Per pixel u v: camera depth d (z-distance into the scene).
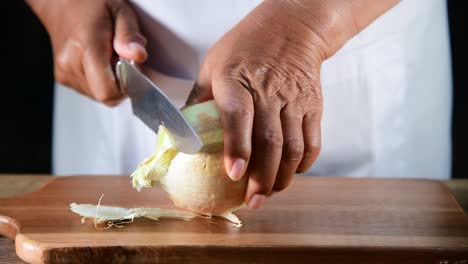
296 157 0.76
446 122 1.08
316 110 0.79
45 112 1.65
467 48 1.52
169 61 1.04
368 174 1.07
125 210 0.82
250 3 0.99
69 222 0.80
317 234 0.78
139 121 1.08
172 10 1.00
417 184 0.95
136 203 0.86
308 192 0.91
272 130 0.75
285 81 0.78
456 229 0.80
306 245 0.75
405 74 1.03
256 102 0.76
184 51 1.03
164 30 1.02
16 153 1.64
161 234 0.77
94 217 0.81
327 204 0.87
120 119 1.09
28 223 0.79
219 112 0.80
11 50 1.62
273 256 0.74
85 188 0.91
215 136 0.79
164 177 0.80
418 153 1.07
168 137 0.80
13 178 1.01
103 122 1.12
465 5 1.50
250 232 0.78
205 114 0.80
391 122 1.05
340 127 1.04
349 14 0.84
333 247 0.75
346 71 1.02
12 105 1.65
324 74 1.02
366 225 0.80
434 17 1.04
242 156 0.74
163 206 0.86
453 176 1.56
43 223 0.79
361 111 1.04
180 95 1.05
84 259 0.74
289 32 0.80
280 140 0.75
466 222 0.82
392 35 1.02
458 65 1.53
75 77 1.03
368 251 0.75
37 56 1.63
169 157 0.80
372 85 1.03
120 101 1.00
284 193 0.90
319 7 0.82
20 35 1.61
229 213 0.81
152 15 1.02
